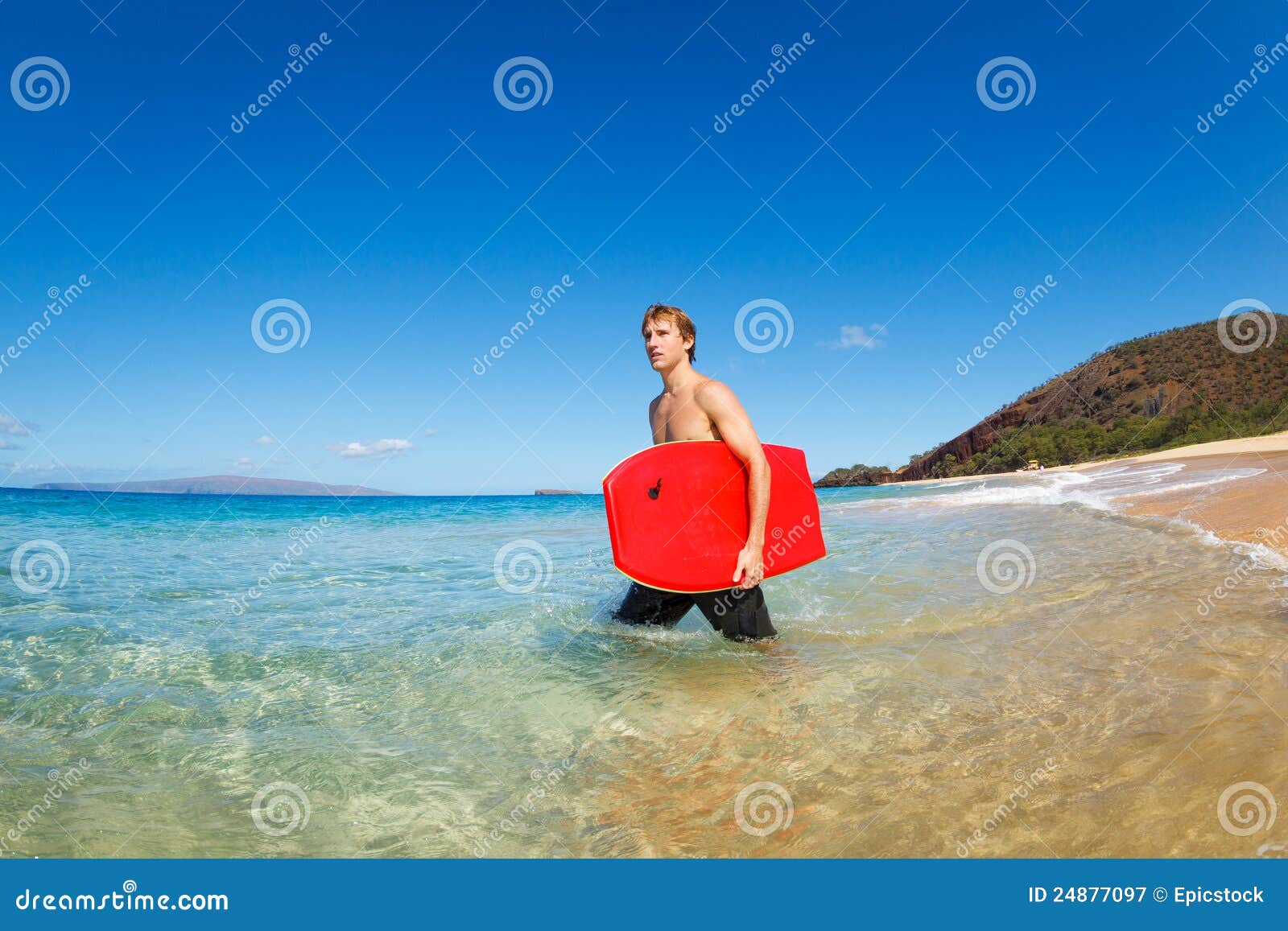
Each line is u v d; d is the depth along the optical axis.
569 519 16.11
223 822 2.21
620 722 2.94
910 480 80.88
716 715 2.98
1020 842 1.94
